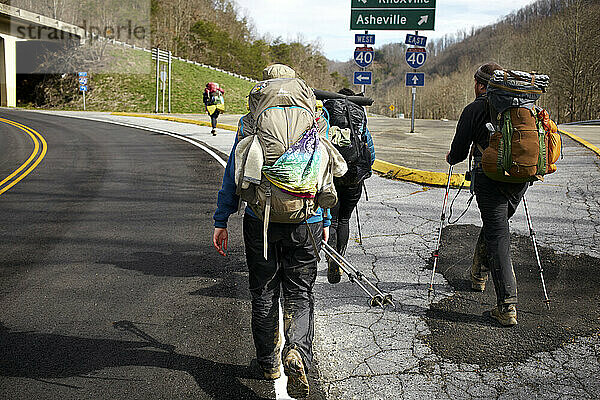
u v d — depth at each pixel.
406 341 3.91
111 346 3.94
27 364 3.69
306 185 3.00
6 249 6.25
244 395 3.31
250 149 3.03
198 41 98.75
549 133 3.93
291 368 2.94
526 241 5.90
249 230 3.25
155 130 22.02
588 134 14.70
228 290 4.96
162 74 39.44
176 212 7.93
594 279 4.89
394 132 18.20
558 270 5.12
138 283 5.15
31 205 8.49
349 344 3.88
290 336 3.10
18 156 14.39
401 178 9.55
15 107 52.12
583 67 60.59
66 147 16.25
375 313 4.37
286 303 3.32
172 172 11.37
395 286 4.90
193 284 5.12
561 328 4.06
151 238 6.62
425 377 3.44
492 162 3.87
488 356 3.69
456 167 10.09
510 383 3.36
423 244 6.01
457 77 119.62
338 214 5.00
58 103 54.12
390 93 163.50
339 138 4.03
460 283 4.95
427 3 16.50
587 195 7.67
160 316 4.43
